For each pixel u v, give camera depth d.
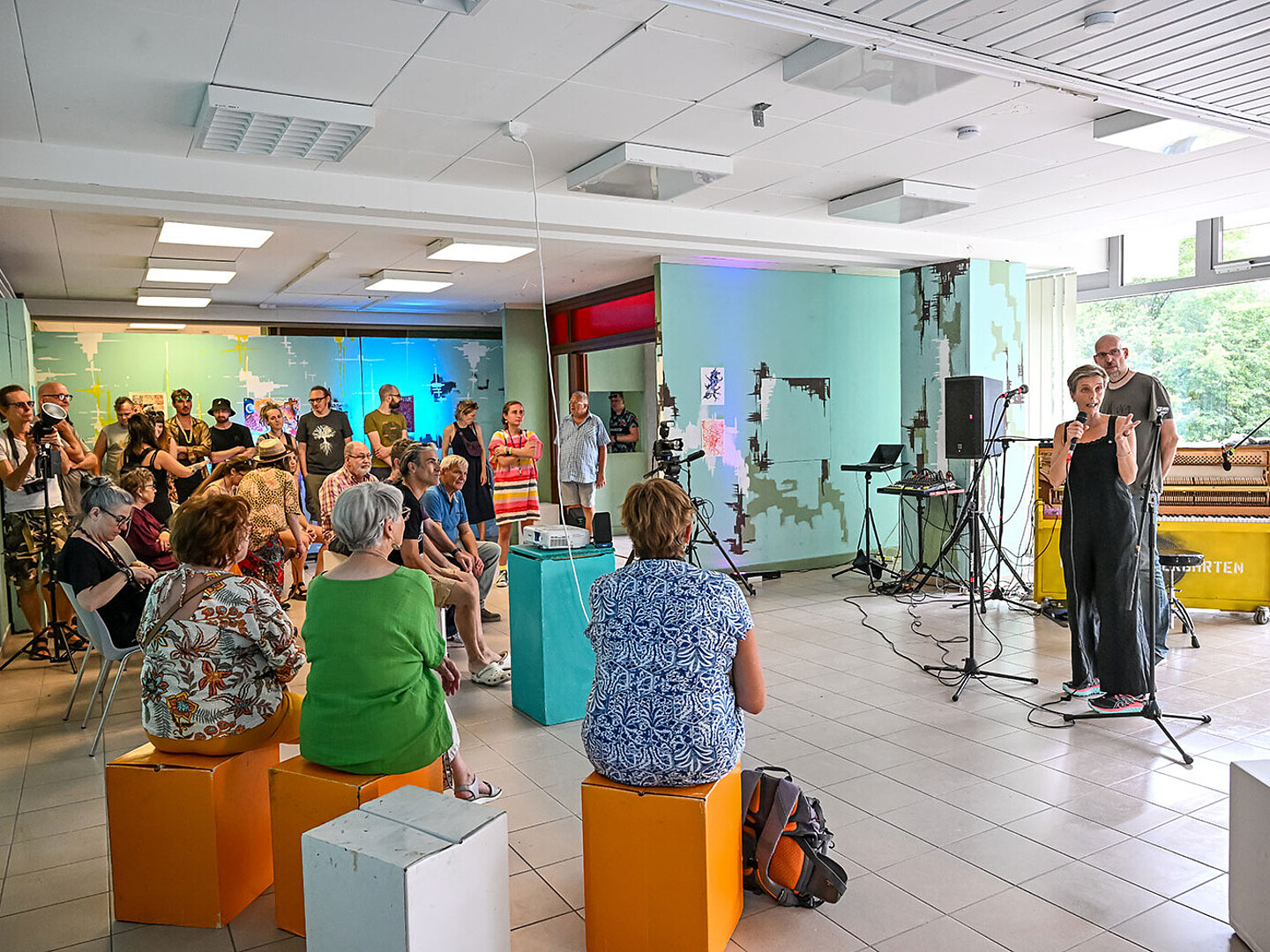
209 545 2.70
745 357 7.96
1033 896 2.69
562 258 7.48
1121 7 2.93
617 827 2.34
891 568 8.37
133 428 6.30
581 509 7.90
